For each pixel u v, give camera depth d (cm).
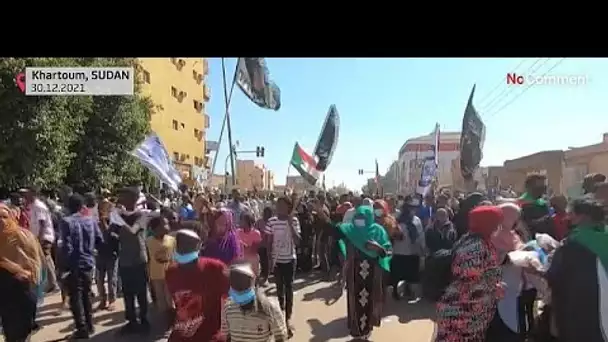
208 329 405
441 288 447
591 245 409
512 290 448
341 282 1116
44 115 1437
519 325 457
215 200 1474
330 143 1850
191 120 4900
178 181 1061
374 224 714
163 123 4216
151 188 2469
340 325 803
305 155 1891
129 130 2148
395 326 796
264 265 1076
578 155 2614
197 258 412
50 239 931
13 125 1375
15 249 602
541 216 664
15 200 947
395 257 983
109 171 2070
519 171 3120
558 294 420
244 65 1530
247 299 400
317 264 1391
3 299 598
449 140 7156
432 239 950
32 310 615
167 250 775
